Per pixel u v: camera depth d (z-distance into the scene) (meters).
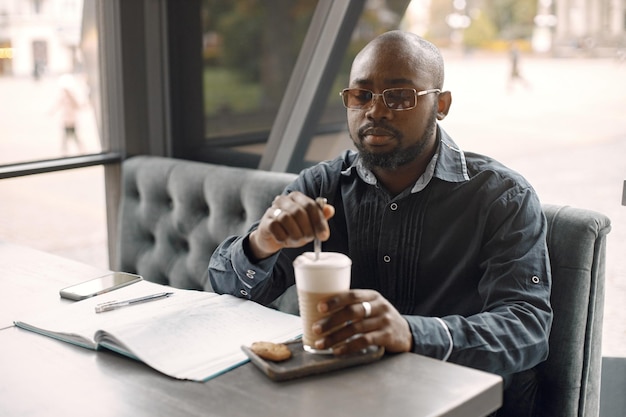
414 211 1.63
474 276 1.60
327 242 1.74
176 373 1.10
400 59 1.55
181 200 2.38
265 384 1.07
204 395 1.04
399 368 1.12
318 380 1.08
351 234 1.69
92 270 1.77
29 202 2.74
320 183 1.75
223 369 1.11
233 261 1.52
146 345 1.19
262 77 2.74
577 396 1.66
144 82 2.80
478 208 1.58
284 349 1.12
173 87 2.86
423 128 1.58
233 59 2.79
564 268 1.64
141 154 2.82
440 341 1.26
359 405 1.00
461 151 1.66
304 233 1.24
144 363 1.16
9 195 2.69
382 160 1.58
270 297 1.68
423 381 1.07
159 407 1.01
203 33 2.82
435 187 1.62
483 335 1.32
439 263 1.61
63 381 1.11
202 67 2.84
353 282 1.72
